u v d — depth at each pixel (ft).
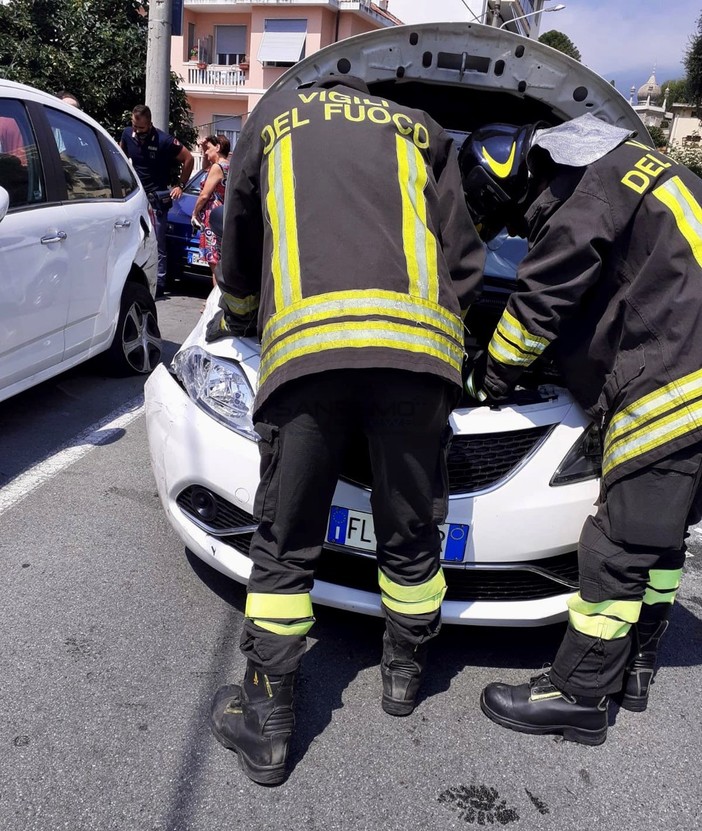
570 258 6.09
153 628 7.92
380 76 8.96
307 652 7.84
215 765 6.29
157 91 28.91
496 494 7.07
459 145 10.94
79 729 6.50
